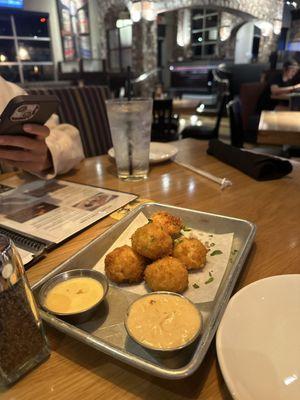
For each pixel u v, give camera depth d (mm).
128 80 2748
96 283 552
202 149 1526
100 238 687
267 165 1091
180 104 4270
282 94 4098
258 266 637
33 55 7719
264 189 1022
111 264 593
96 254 667
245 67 6461
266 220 821
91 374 422
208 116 5867
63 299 515
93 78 7191
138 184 1091
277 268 630
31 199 959
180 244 627
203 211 868
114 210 873
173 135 3420
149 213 849
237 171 1198
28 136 974
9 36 7281
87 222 804
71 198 959
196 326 445
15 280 401
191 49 10156
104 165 1300
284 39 6805
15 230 766
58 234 747
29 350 417
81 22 8109
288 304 489
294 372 396
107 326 494
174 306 481
